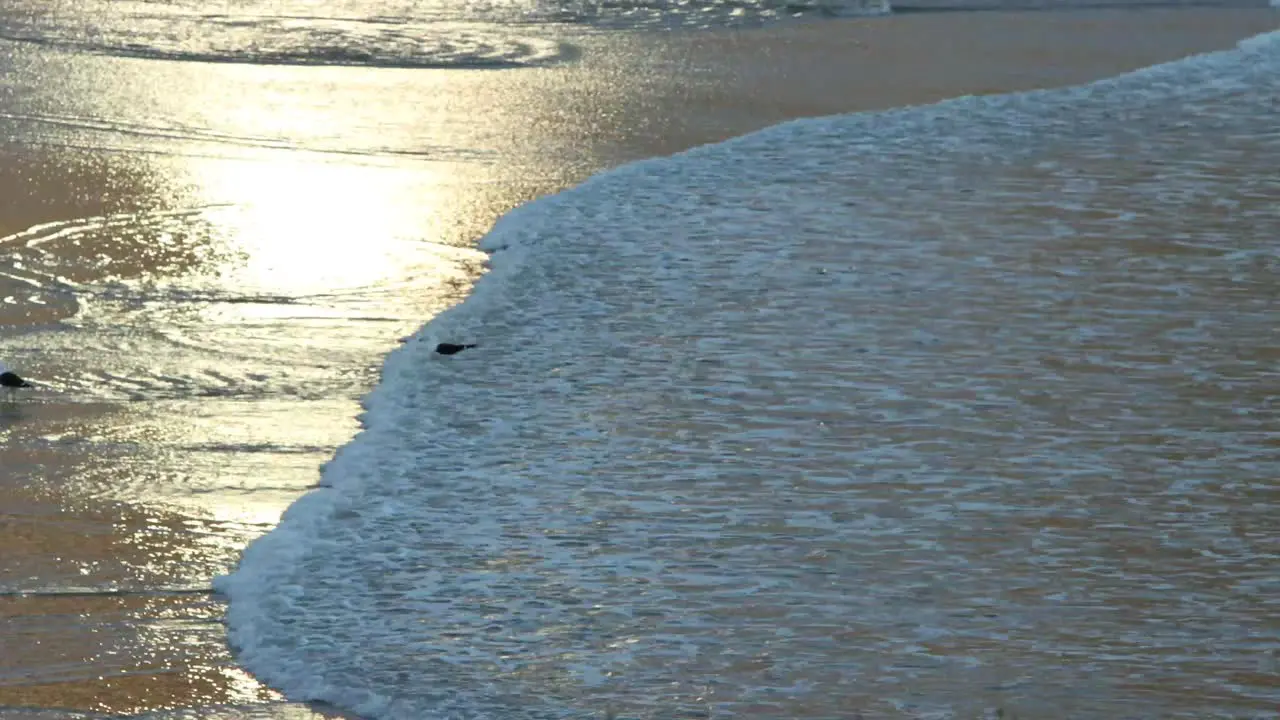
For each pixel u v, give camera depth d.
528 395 17.88
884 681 12.55
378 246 22.67
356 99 29.98
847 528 14.95
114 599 13.78
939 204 23.78
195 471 16.16
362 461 16.30
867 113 28.78
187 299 20.72
